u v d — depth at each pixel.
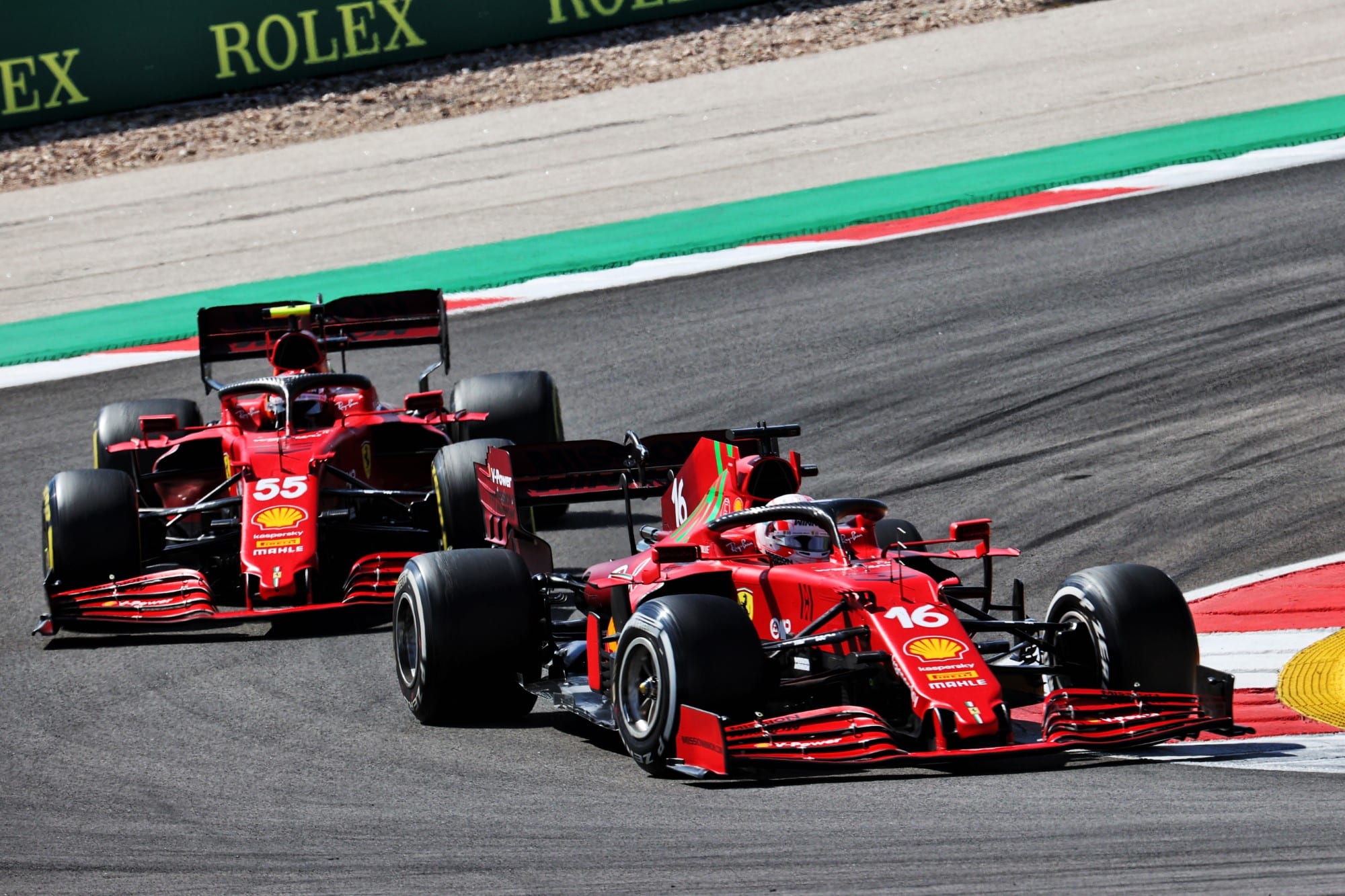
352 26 113.75
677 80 110.94
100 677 33.72
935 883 17.75
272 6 112.50
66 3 108.44
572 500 33.50
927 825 20.77
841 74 108.56
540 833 21.56
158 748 28.33
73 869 20.98
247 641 36.44
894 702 25.69
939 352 59.62
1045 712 24.53
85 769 27.12
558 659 30.09
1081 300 63.78
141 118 109.94
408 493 39.91
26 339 73.50
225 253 85.62
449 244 82.62
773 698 25.14
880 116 98.62
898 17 119.44
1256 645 32.62
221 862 20.98
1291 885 16.55
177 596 36.31
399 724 29.56
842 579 25.80
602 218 84.62
